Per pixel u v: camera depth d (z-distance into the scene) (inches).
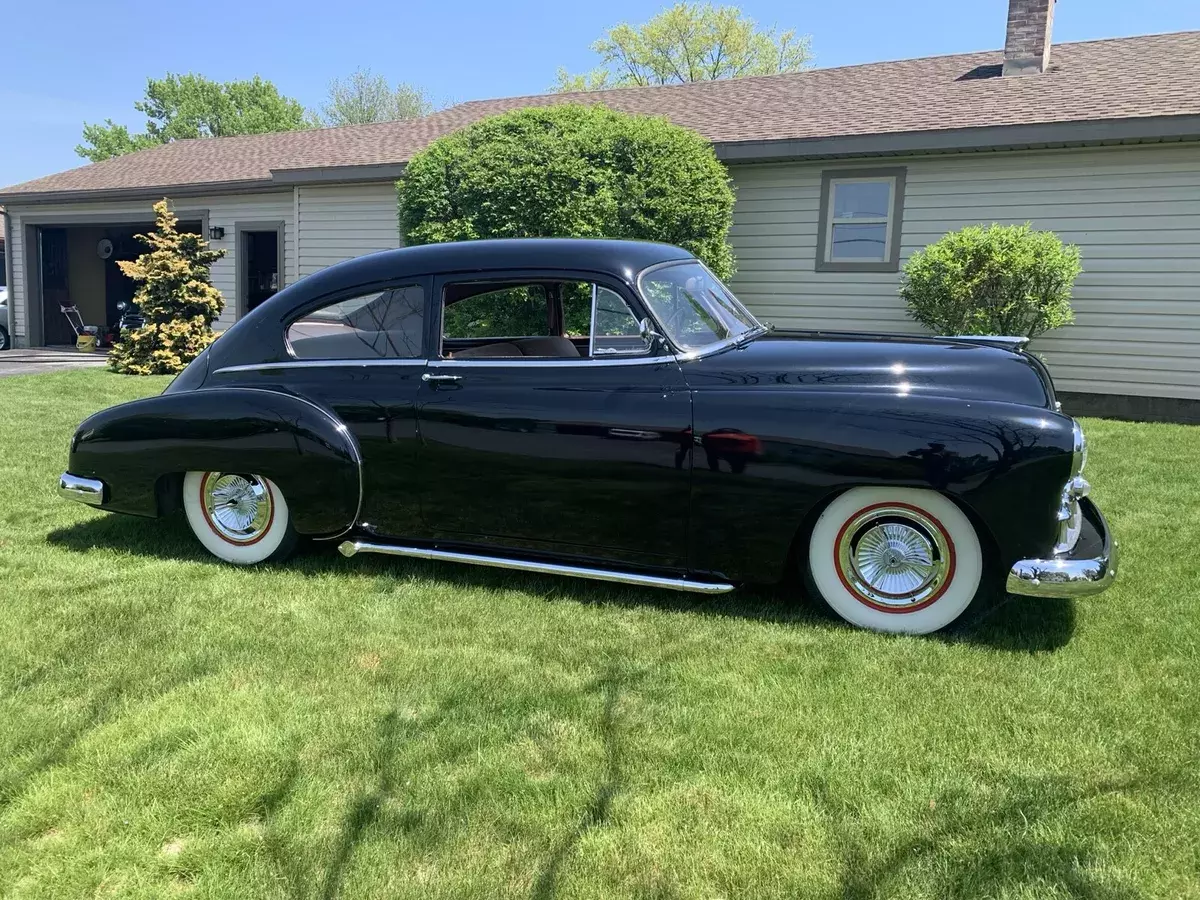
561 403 145.0
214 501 172.6
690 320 151.1
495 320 173.3
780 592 155.2
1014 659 123.9
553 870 80.7
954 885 78.0
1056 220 382.3
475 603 149.3
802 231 436.5
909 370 136.1
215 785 94.2
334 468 157.1
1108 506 207.3
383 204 553.3
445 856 82.8
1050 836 84.2
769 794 92.2
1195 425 348.8
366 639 133.6
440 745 102.3
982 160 392.2
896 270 416.5
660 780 94.9
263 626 138.9
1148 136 345.1
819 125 431.8
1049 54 452.1
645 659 126.1
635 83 1601.9
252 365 169.2
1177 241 361.1
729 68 1566.2
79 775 96.3
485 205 378.9
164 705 112.2
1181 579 156.5
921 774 95.3
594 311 149.4
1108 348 380.8
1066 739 101.6
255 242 682.2
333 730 105.7
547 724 107.1
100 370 533.6
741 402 136.3
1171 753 97.9
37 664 124.2
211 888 79.1
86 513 207.5
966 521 129.8
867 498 134.2
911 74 496.1
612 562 148.6
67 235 826.2
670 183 382.6
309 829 87.0
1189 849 81.8
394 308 160.2
